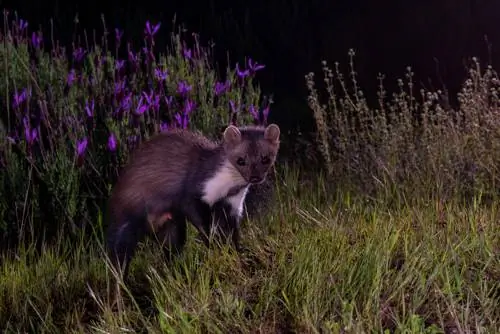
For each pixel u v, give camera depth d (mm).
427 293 4527
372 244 4637
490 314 4461
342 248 4656
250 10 6863
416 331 4406
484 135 5129
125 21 6570
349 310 4457
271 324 4488
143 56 5855
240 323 4477
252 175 4684
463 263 4613
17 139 4969
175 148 4707
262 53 6246
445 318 4480
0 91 5219
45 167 4910
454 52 6102
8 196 4930
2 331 4574
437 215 4852
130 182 4703
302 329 4461
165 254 4750
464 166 5070
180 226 4734
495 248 4688
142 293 4652
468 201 4980
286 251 4719
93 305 4625
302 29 6590
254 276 4637
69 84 5109
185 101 5074
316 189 5188
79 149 4871
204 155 4703
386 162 5125
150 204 4703
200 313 4477
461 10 6383
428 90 5926
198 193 4691
